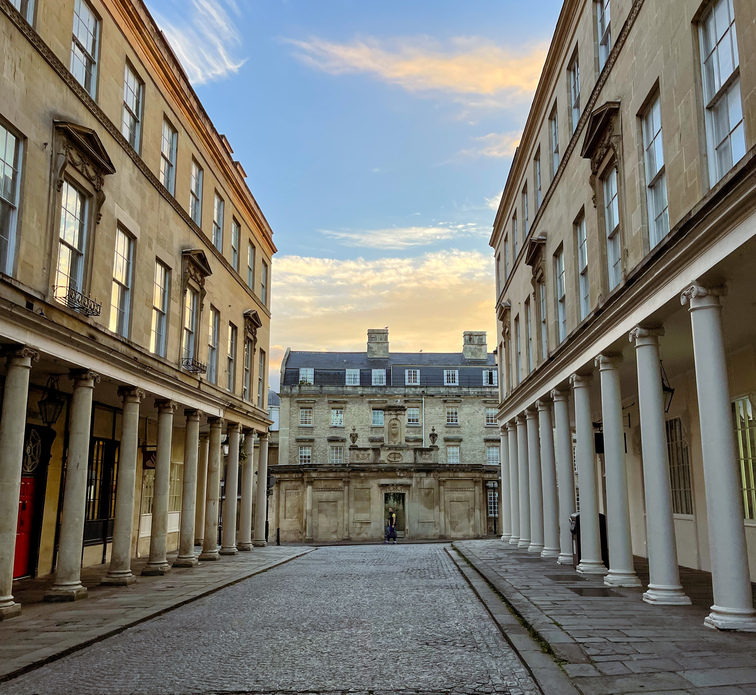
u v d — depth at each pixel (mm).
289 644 8711
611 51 14094
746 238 8320
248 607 12125
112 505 22516
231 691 6664
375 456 48844
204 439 29656
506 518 30812
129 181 16797
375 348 69312
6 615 10719
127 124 17328
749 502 14875
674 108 10945
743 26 8688
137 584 15688
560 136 19562
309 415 62656
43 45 12539
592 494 16016
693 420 17516
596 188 15148
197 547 27906
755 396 14555
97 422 21078
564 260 18391
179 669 7551
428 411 62781
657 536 11195
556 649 7668
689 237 9555
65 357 12977
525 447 26078
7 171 11656
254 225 30938
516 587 13266
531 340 24750
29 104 12180
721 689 6086
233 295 26766
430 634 9164
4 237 11586
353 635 9211
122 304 16750
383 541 44438
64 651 8344
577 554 17281
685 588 13234
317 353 69188
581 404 16438
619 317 12914
